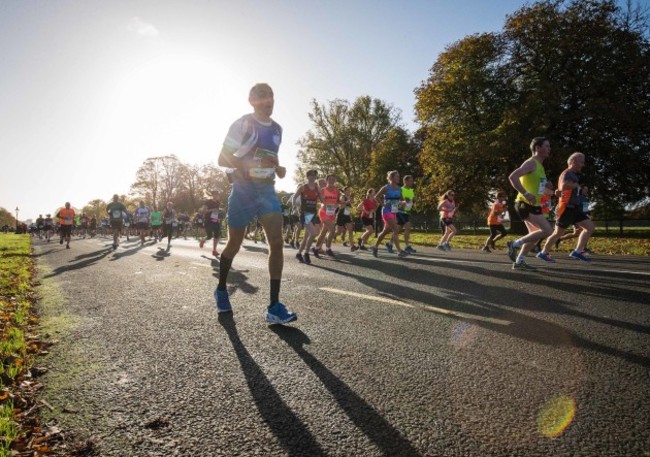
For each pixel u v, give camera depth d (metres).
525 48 26.67
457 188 28.36
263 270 7.77
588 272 6.65
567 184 7.52
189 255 11.49
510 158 25.03
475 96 27.81
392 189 10.01
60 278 7.40
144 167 69.12
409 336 3.40
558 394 2.31
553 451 1.78
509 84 27.17
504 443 1.85
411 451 1.81
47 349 3.33
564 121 23.70
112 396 2.44
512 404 2.21
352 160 46.66
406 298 4.82
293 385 2.53
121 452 1.86
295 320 3.93
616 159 23.69
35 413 2.25
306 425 2.06
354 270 7.42
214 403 2.32
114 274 7.61
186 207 69.75
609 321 3.69
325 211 10.35
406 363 2.82
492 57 27.14
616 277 6.10
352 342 3.29
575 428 1.96
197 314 4.34
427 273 6.84
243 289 5.70
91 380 2.68
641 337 3.23
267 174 3.99
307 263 8.72
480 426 2.00
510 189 26.97
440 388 2.43
